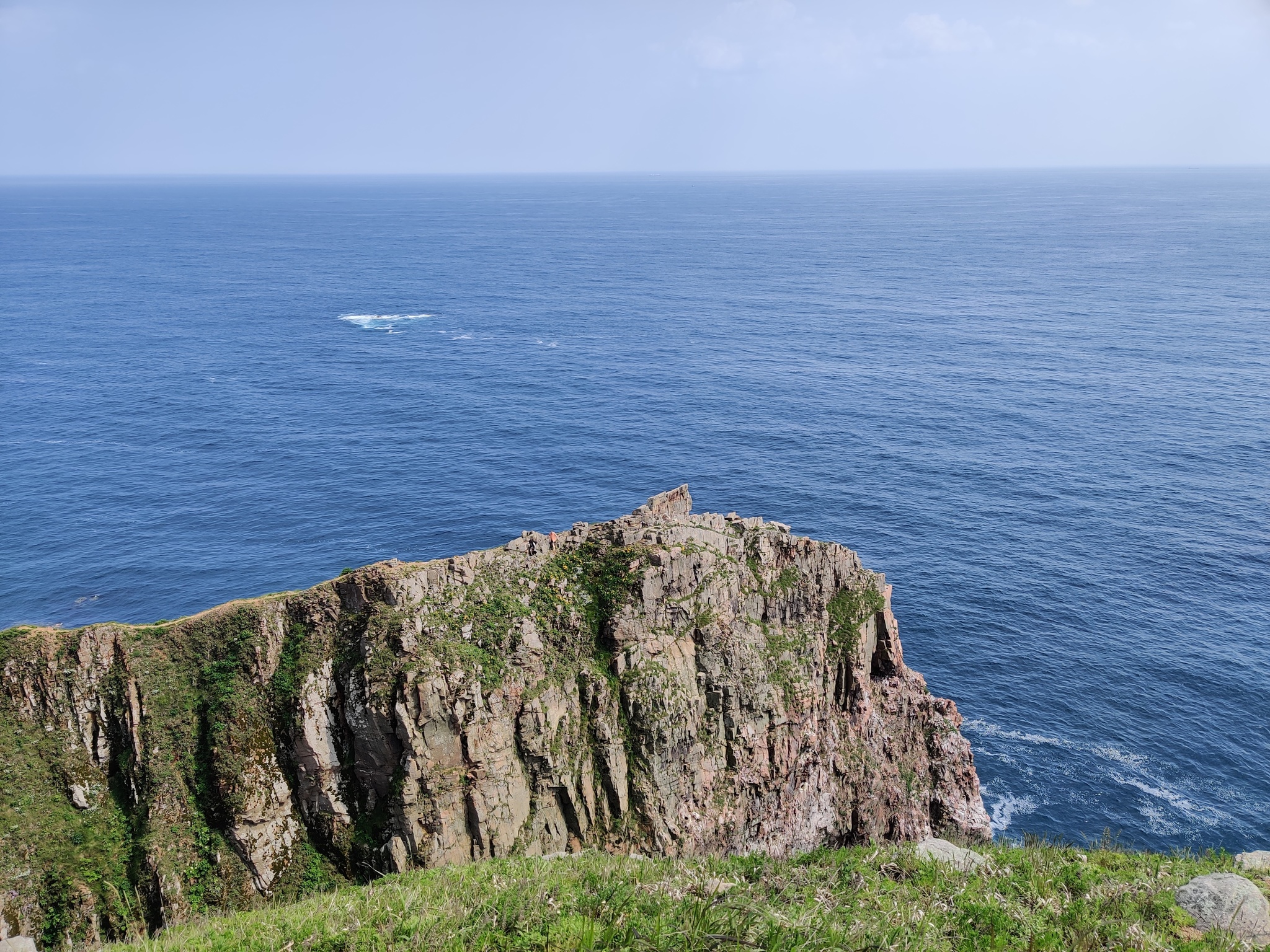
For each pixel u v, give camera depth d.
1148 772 67.44
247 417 148.00
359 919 26.38
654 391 164.38
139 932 37.25
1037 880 27.09
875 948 22.80
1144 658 80.81
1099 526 106.81
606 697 45.28
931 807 57.06
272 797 40.19
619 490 117.38
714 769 47.59
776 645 51.59
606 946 22.81
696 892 26.17
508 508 111.62
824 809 51.66
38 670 40.16
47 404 152.75
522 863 32.59
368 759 40.94
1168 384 166.00
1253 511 110.56
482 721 41.81
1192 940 23.39
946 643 82.88
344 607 42.97
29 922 36.47
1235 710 74.00
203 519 108.50
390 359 189.38
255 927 27.09
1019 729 72.00
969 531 105.44
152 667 41.44
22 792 38.62
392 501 113.62
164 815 39.09
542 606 46.34
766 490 117.38
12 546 101.25
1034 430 141.50
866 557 98.88
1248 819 62.97
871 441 136.50
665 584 47.62
